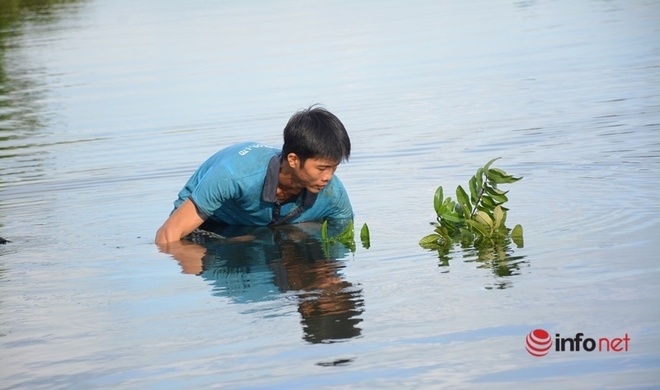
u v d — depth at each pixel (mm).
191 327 4910
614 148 8984
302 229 7207
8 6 31750
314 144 6621
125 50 20406
